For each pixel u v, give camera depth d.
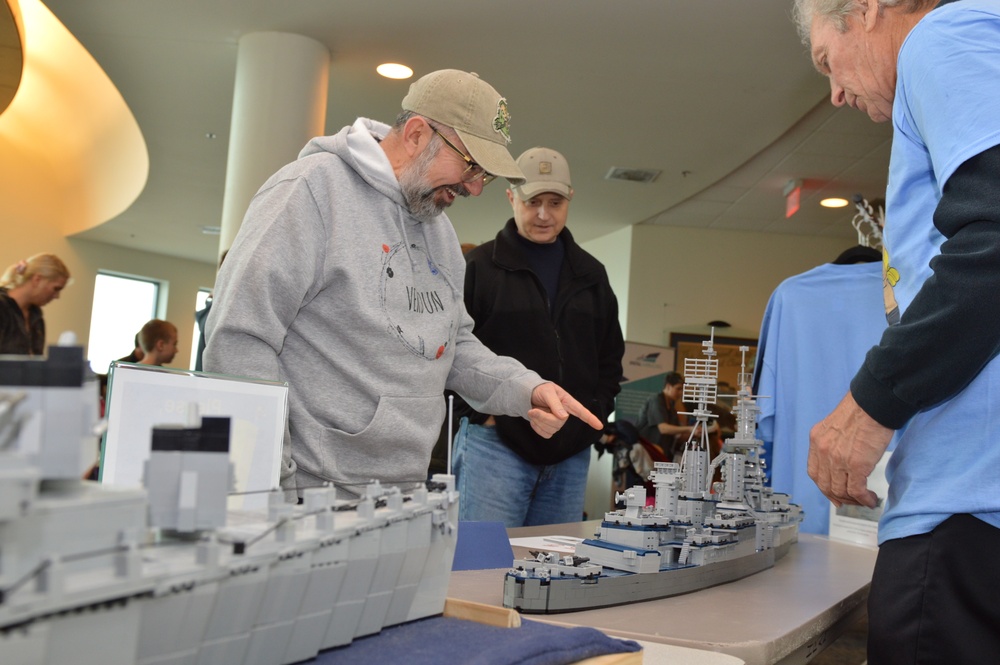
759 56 4.93
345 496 0.87
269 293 1.40
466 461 2.58
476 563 1.55
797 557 2.05
